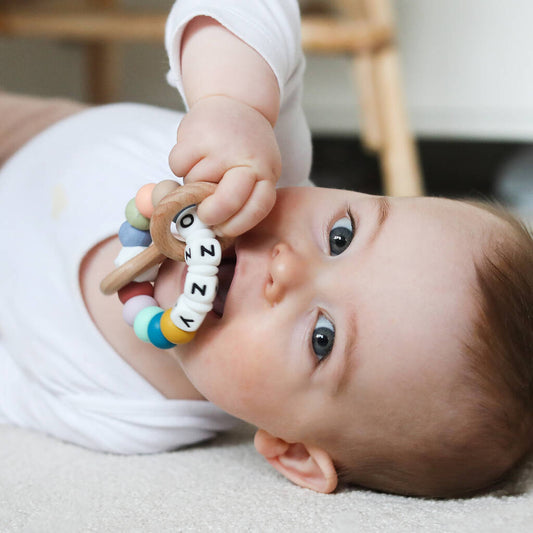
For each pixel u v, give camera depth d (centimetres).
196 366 80
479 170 239
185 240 76
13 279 100
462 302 77
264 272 77
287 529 70
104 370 94
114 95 244
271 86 84
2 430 97
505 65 234
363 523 71
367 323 76
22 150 111
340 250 79
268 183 75
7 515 72
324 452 82
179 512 74
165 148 101
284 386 78
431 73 238
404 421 79
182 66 87
